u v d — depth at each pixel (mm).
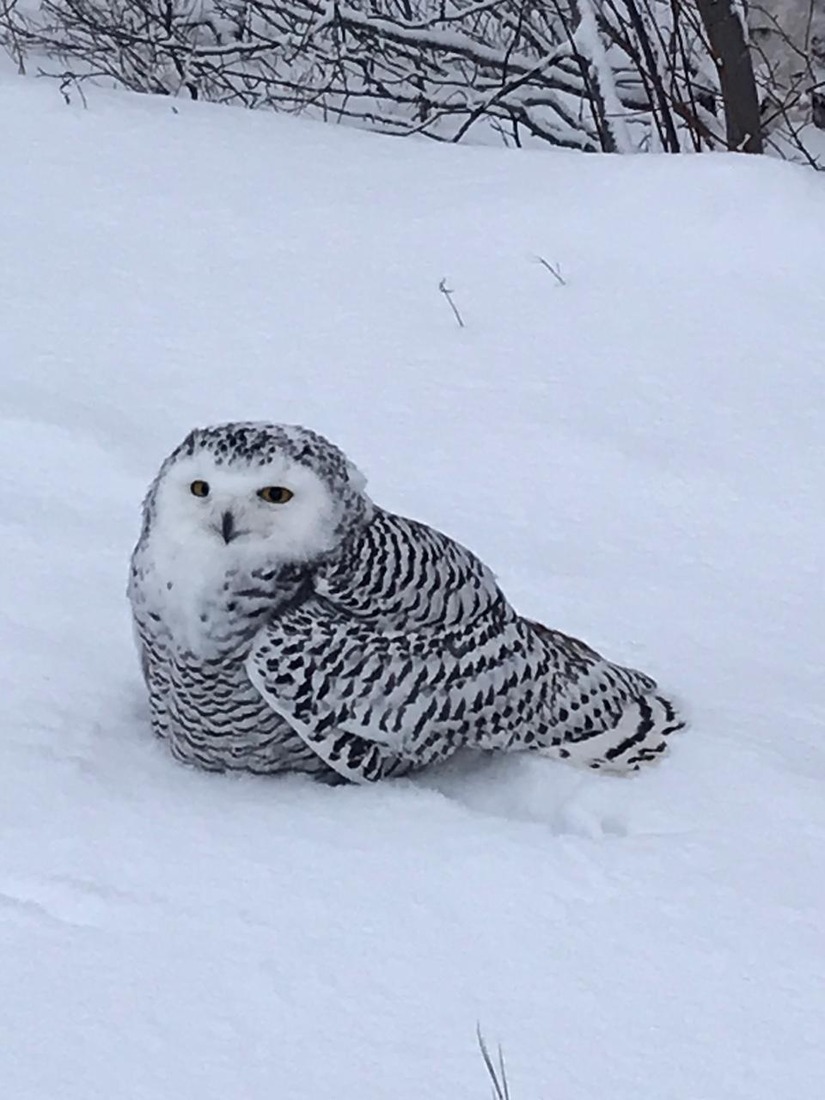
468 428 2975
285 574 2059
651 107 4445
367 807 2088
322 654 2070
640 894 1950
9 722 2203
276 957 1870
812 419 2988
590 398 3049
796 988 1845
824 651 2475
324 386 3088
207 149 3895
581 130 4762
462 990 1839
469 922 1915
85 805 2068
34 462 2797
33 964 1859
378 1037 1791
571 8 4531
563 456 2900
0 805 2059
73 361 3125
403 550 2115
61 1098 1733
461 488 2828
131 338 3211
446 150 3912
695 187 3508
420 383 3094
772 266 3332
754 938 1899
